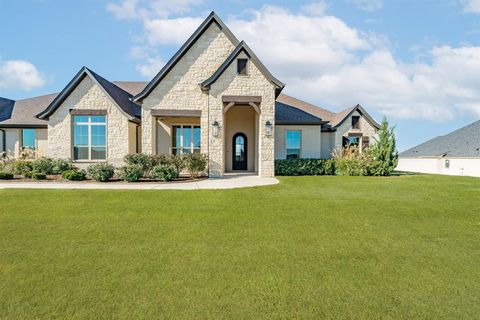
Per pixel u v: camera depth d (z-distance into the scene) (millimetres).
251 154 23312
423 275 5301
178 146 21609
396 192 12477
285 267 5586
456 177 18766
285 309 4242
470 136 38406
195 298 4504
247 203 10344
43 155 21703
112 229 7707
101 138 19312
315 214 9062
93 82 19266
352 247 6590
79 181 16094
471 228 7965
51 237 7121
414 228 7891
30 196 11211
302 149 23609
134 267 5547
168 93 19203
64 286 4840
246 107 23312
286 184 14516
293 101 27922
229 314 4109
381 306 4332
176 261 5816
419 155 42375
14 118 23250
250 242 6844
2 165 18531
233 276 5211
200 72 19422
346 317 4066
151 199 10867
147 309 4211
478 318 4066
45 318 4012
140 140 21641
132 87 26203
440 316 4105
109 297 4516
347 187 13703
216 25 19641
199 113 19297
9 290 4715
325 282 5023
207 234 7359
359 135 23891
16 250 6352
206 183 15164
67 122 19234
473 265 5730
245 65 18297
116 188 13188
